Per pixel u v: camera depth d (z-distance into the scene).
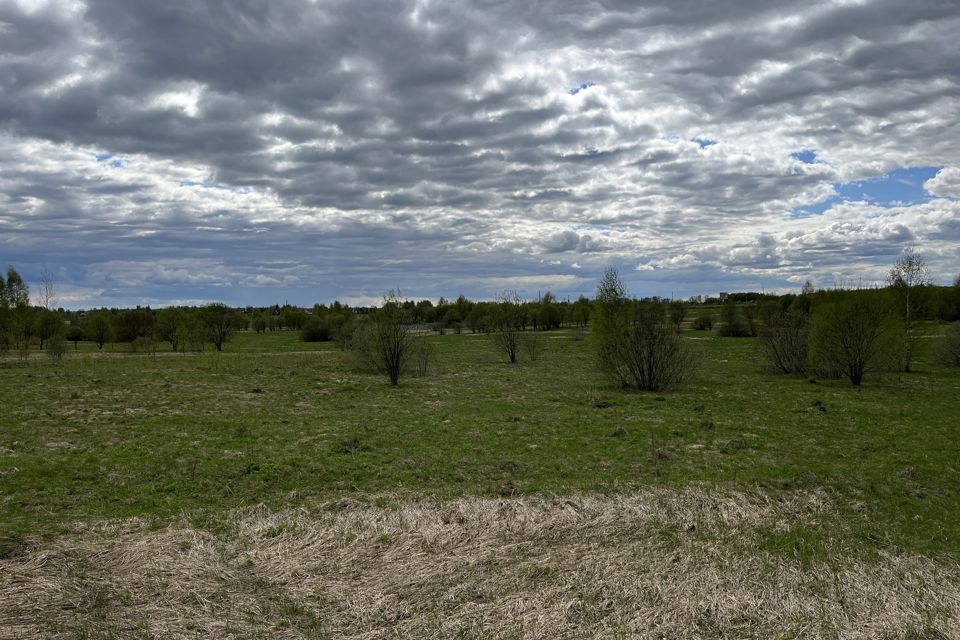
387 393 32.50
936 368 46.09
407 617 7.91
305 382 38.53
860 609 8.16
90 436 18.97
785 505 12.38
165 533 10.29
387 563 9.45
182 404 26.95
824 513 12.02
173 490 13.25
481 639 7.36
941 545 10.55
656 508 11.72
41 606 7.57
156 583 8.47
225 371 45.53
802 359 41.91
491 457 16.73
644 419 23.25
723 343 75.56
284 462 15.72
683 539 10.46
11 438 18.38
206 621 7.54
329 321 104.50
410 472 15.05
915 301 47.78
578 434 20.16
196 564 9.13
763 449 18.03
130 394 30.11
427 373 45.38
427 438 19.36
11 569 8.55
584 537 10.53
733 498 12.51
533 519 11.09
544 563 9.40
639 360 33.91
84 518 11.25
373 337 38.03
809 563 9.59
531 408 26.36
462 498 12.43
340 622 7.75
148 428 20.52
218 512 11.69
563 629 7.57
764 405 27.34
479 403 28.08
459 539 10.32
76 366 47.34
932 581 9.06
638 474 14.88
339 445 17.88
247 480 14.10
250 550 9.91
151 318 84.19
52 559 8.95
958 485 14.27
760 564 9.48
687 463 16.14
